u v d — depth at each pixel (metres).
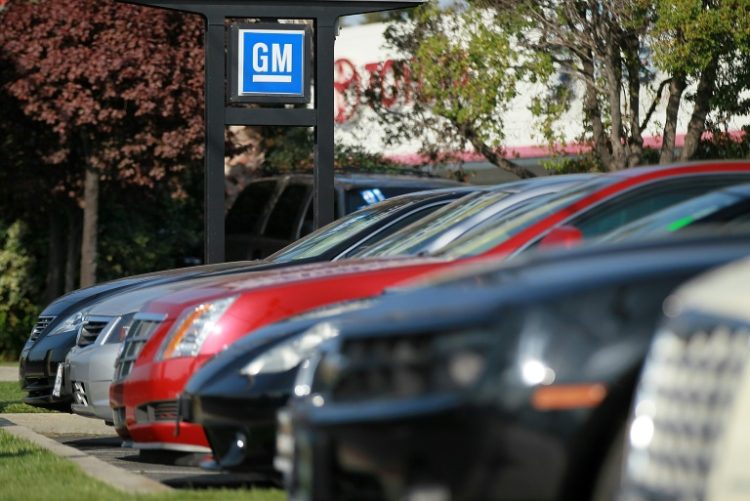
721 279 9.99
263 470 19.42
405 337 11.30
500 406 10.38
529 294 10.98
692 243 12.03
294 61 42.94
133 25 65.75
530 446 10.31
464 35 72.81
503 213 24.39
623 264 11.40
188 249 81.94
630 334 10.57
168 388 22.39
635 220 21.22
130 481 22.14
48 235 76.19
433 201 32.22
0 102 68.38
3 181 70.88
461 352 10.80
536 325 10.66
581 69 71.88
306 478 11.98
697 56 62.94
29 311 75.50
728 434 9.17
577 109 81.88
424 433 10.57
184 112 66.50
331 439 11.45
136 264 77.38
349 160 89.75
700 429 9.39
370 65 88.94
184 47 66.75
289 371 19.09
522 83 85.19
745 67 68.38
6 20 66.12
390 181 51.41
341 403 11.68
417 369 11.05
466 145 87.94
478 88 70.81
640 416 9.89
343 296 21.77
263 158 89.69
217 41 42.59
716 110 76.31
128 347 24.50
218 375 19.61
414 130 85.38
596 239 21.31
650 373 9.90
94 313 30.67
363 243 30.98
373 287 21.89
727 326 9.34
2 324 74.25
